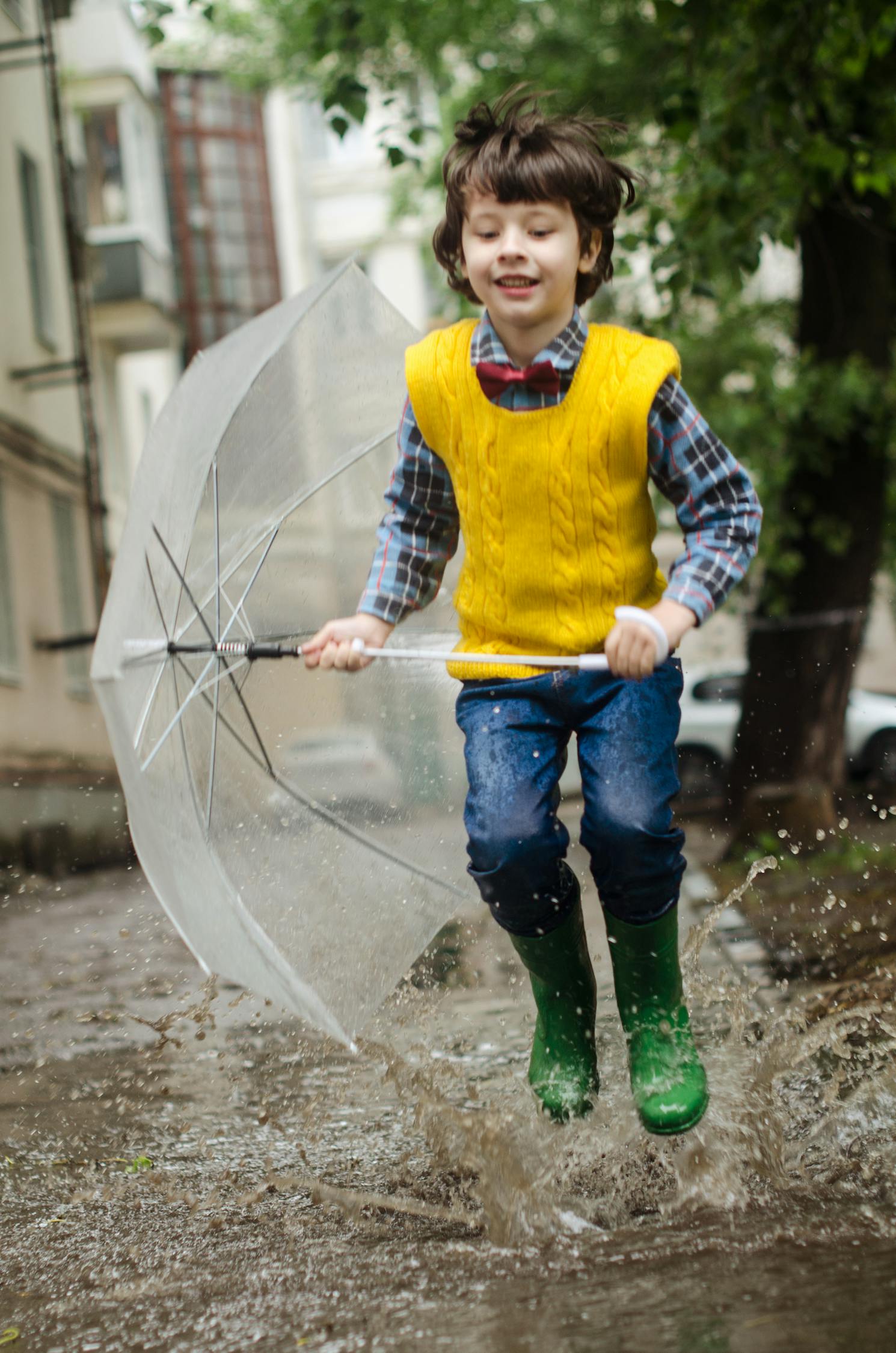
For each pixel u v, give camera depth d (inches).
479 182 97.0
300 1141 127.6
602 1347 73.4
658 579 105.4
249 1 586.9
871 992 164.1
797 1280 80.7
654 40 414.9
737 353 518.6
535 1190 98.1
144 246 847.1
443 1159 113.3
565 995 109.2
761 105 284.2
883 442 407.2
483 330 101.0
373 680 117.3
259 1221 105.6
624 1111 109.3
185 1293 90.4
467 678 105.8
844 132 304.0
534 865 100.9
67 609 671.1
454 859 120.4
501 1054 150.9
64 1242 104.5
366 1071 151.3
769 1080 113.6
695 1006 149.5
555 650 102.1
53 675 624.4
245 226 1176.8
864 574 410.3
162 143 1151.0
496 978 211.6
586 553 100.5
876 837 369.7
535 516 100.3
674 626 96.5
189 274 1154.0
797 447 406.9
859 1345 70.6
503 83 473.4
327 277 108.2
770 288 627.2
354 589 117.5
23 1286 95.2
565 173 96.1
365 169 1217.4
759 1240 88.8
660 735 101.9
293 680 113.4
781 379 449.4
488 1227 96.2
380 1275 89.9
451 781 120.3
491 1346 75.2
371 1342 77.9
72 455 677.9
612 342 99.9
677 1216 96.4
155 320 855.7
